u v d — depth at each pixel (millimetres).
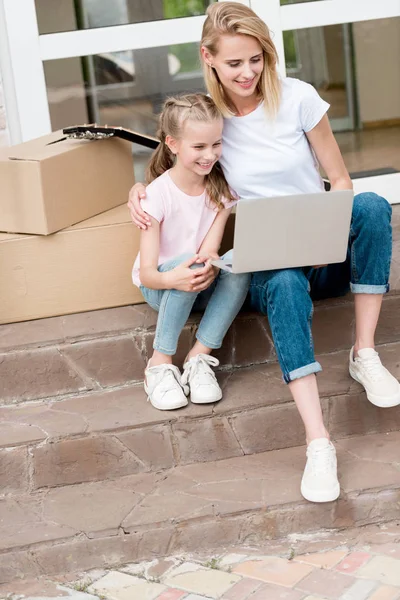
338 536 2529
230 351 3041
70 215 3045
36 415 2834
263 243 2504
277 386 2885
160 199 2760
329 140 2734
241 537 2525
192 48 3928
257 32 2502
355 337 3102
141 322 3014
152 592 2350
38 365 2936
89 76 3906
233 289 2773
